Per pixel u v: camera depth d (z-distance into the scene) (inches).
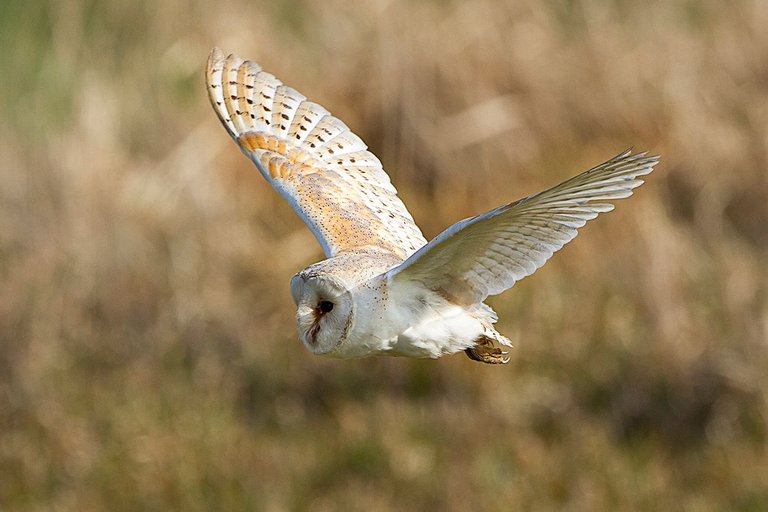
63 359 517.3
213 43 648.4
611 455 470.0
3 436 492.4
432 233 569.0
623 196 239.6
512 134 588.7
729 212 581.3
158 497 465.7
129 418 493.4
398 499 456.4
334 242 282.2
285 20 671.1
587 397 493.4
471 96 588.7
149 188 581.3
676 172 587.8
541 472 462.6
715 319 520.1
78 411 499.5
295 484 466.3
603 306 523.2
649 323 516.4
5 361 512.7
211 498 463.2
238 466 473.1
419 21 624.1
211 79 307.4
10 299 525.7
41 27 688.4
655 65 616.7
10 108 638.5
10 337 518.0
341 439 477.7
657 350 498.6
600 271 537.0
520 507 450.9
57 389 506.3
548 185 575.8
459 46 601.6
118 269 547.8
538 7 639.1
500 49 603.8
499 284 254.8
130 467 476.4
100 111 613.6
